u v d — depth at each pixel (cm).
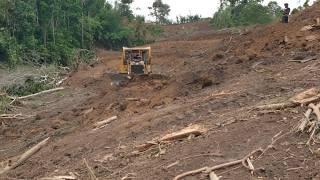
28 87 2128
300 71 1100
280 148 638
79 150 975
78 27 4297
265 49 1529
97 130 1131
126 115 1209
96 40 5075
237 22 4934
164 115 1028
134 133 957
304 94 824
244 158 627
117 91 1641
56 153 1024
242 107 894
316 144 627
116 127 1077
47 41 3662
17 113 1717
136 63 1972
